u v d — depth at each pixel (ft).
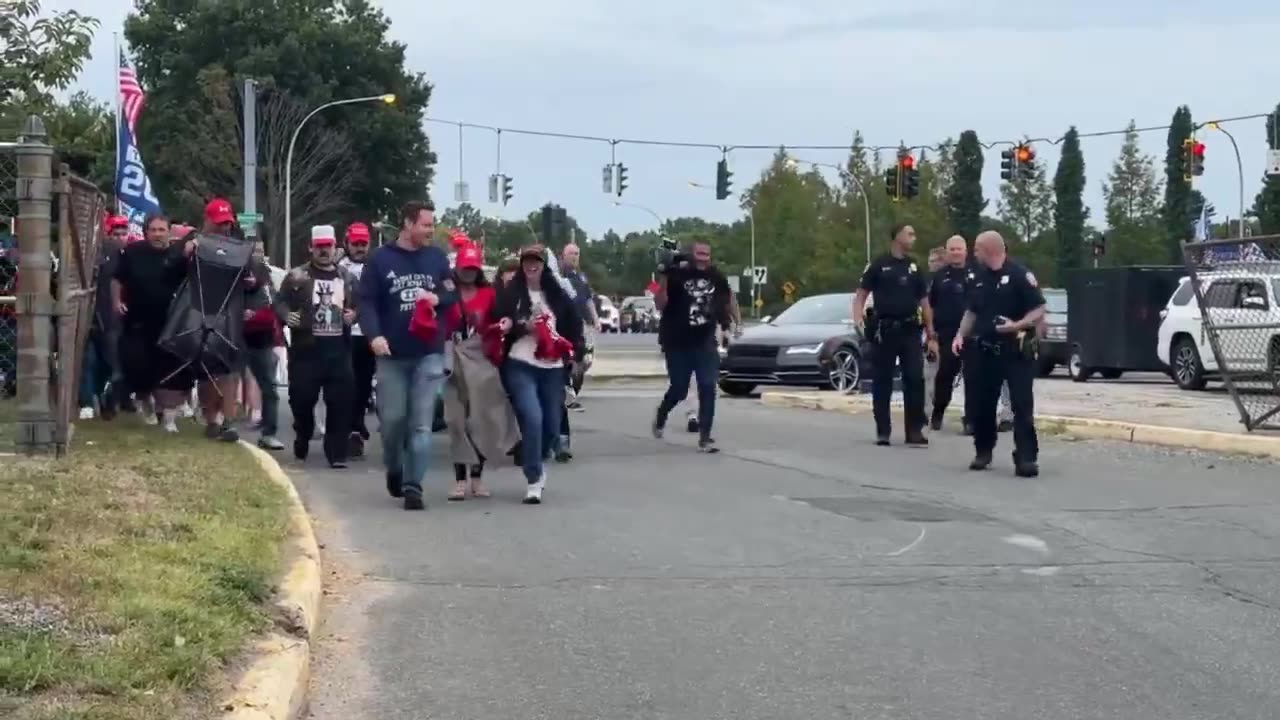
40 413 33.45
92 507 26.30
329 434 40.88
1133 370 88.07
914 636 22.30
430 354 33.32
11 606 18.78
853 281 228.43
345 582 25.57
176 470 32.42
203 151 173.27
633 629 22.56
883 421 47.88
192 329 39.42
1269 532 30.99
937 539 30.04
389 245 33.19
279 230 177.17
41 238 33.14
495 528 30.99
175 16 200.44
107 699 15.76
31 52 45.19
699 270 45.80
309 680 19.56
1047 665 20.77
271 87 177.99
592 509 33.65
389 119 195.52
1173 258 280.10
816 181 256.52
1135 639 22.20
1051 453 45.27
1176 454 44.62
